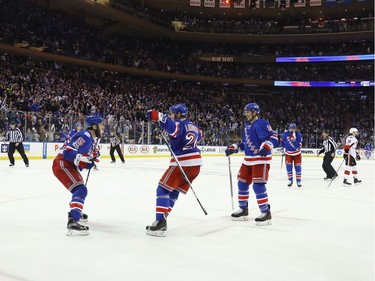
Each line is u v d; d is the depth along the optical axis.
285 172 15.52
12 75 23.95
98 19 33.81
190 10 37.03
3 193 7.94
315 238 4.64
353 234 4.89
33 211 6.02
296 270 3.44
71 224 4.53
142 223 5.30
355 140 11.09
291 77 38.50
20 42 25.78
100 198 7.52
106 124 21.38
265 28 37.34
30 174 11.93
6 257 3.66
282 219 5.82
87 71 31.12
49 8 30.05
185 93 35.69
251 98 39.56
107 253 3.85
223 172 14.65
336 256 3.89
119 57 32.31
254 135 5.45
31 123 18.44
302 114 37.72
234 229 5.07
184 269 3.41
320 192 9.32
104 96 28.05
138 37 37.38
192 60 38.59
